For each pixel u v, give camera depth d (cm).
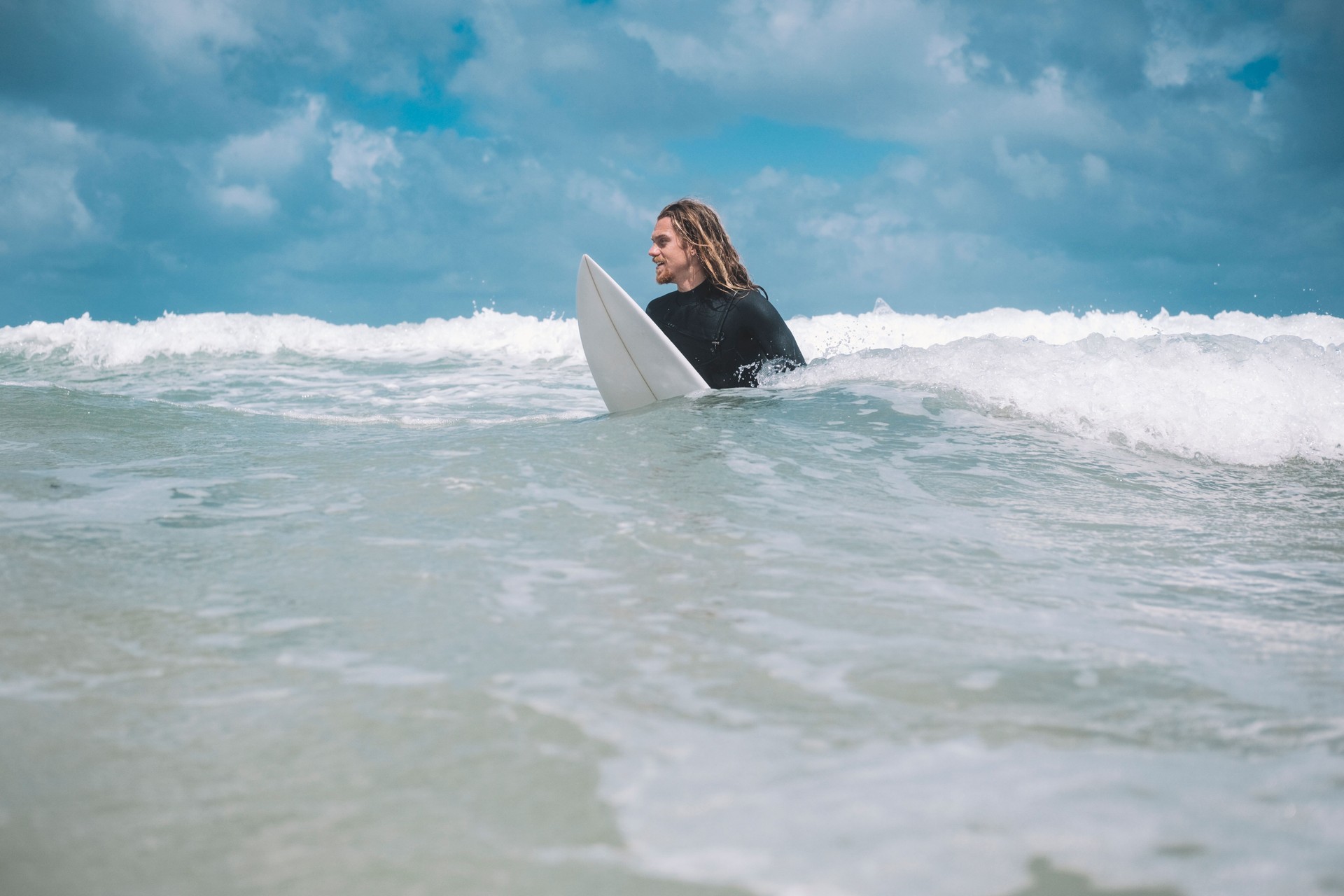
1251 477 281
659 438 298
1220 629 153
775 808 91
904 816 89
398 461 266
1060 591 172
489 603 154
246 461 274
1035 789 94
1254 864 81
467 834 86
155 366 908
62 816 89
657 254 429
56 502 225
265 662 128
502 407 554
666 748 103
